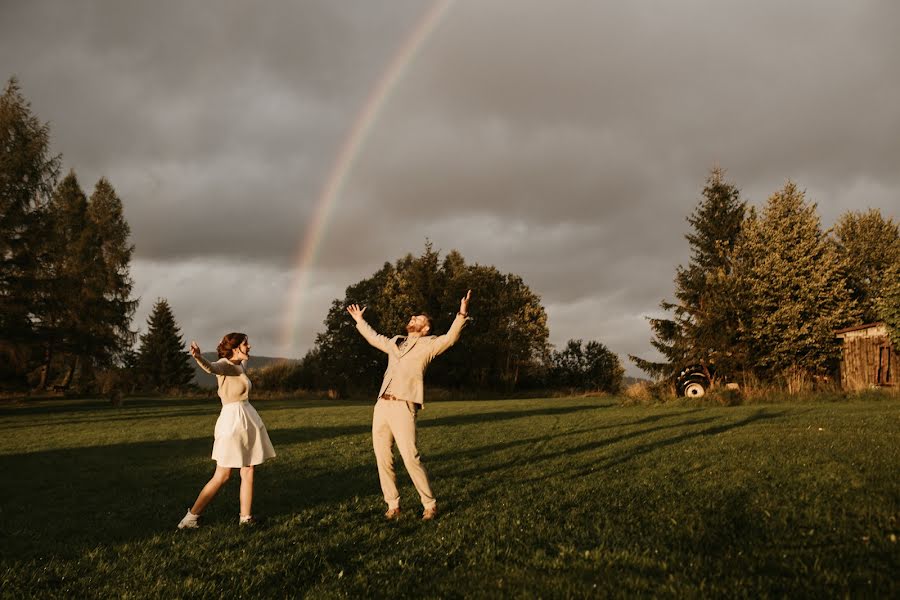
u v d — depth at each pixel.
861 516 4.79
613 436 11.83
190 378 75.94
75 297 42.97
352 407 27.14
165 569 4.49
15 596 4.03
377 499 6.73
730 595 3.42
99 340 45.69
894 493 5.49
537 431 13.65
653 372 30.95
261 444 5.95
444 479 7.79
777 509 5.16
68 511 6.79
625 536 4.68
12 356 31.39
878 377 25.08
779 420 13.22
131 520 6.24
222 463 5.69
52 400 38.09
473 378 51.56
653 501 5.80
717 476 6.84
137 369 69.00
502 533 4.94
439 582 3.92
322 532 5.41
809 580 3.59
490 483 7.35
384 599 3.70
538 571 4.04
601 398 31.62
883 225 42.53
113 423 19.47
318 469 9.20
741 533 4.59
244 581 4.10
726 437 10.44
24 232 32.72
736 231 33.50
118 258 51.59
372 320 54.81
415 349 5.96
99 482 8.75
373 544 4.90
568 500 6.07
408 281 52.94
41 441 14.76
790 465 7.20
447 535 4.97
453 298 51.62
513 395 45.22
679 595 3.46
